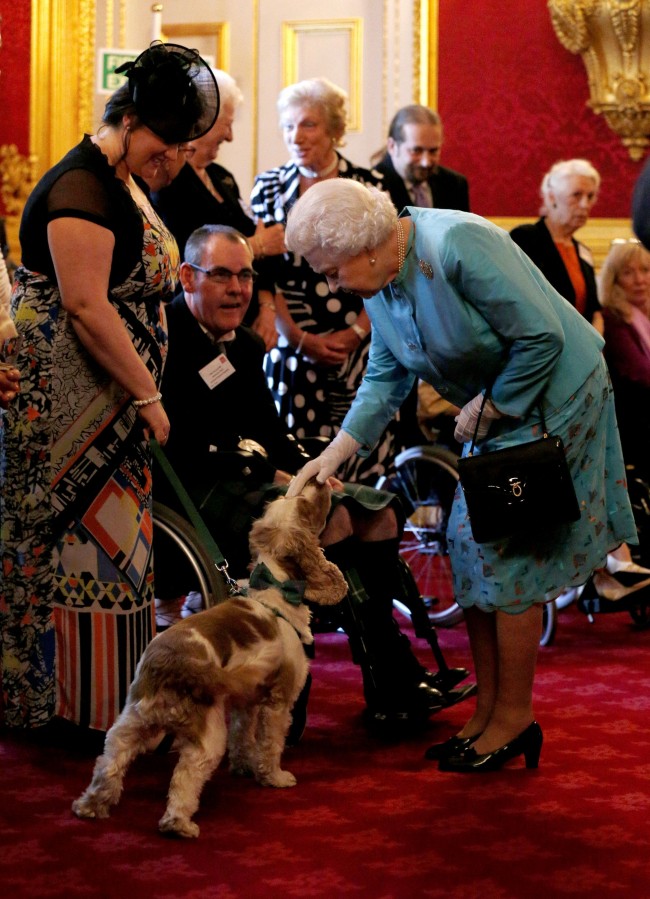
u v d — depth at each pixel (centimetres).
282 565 297
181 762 266
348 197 286
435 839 265
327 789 299
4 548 316
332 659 441
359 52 747
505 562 305
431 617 493
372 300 310
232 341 386
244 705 301
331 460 316
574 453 300
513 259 288
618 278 520
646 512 498
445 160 745
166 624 414
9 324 301
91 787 276
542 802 290
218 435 374
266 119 762
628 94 714
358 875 246
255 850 259
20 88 761
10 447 313
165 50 302
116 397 316
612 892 238
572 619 521
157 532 354
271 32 757
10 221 767
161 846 260
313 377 482
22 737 337
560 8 708
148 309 323
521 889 239
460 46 736
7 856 253
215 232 369
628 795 295
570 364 299
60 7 755
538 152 735
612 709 373
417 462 495
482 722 323
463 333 290
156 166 315
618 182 730
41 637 317
